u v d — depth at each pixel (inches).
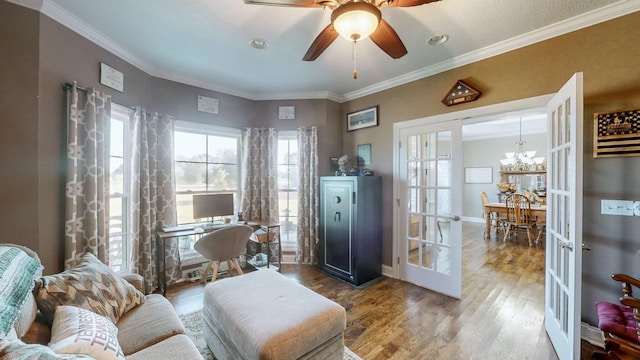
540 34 87.6
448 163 113.3
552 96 86.4
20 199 72.8
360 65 115.6
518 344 78.8
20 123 72.5
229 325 60.9
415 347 77.6
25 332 45.7
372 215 131.2
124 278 73.3
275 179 152.5
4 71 70.3
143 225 112.3
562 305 71.7
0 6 69.8
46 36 76.6
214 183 144.3
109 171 94.3
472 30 87.7
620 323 60.1
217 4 75.8
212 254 112.0
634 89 73.0
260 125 155.3
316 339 58.2
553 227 80.7
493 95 99.5
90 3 75.5
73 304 53.3
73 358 31.2
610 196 76.0
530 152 243.8
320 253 143.9
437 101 116.0
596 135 77.5
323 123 153.1
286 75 126.6
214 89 140.0
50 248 78.7
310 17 81.8
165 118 121.6
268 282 79.1
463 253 175.3
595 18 77.9
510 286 120.9
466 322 90.8
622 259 74.4
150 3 75.3
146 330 57.6
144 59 110.6
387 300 108.0
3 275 41.7
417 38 92.6
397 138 131.3
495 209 218.7
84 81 88.2
